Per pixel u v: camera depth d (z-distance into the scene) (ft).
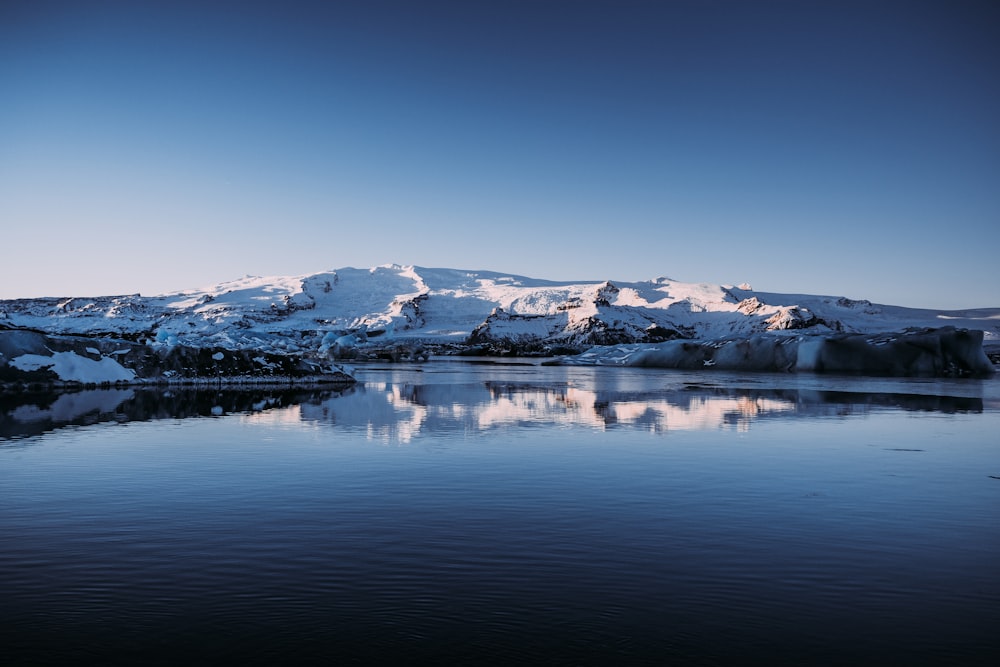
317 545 36.76
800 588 30.96
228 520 41.86
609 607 28.63
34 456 63.93
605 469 58.80
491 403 121.70
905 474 57.36
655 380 203.31
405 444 72.79
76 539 37.76
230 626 26.68
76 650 24.70
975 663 24.27
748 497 48.62
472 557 34.88
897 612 28.48
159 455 64.80
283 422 90.68
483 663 23.93
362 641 25.49
